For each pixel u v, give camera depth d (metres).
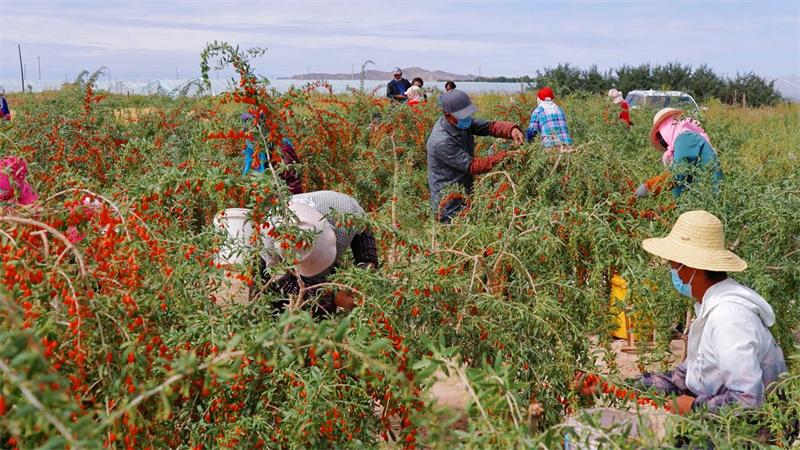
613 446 2.03
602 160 5.30
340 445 3.00
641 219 4.60
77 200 2.39
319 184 7.93
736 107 26.06
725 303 2.98
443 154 6.05
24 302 1.99
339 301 3.66
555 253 4.15
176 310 3.03
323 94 10.17
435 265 3.46
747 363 2.86
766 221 4.38
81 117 8.99
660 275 3.81
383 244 4.45
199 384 2.88
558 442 1.94
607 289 4.40
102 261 2.38
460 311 3.42
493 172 5.57
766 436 2.84
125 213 2.55
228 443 2.79
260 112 3.54
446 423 1.89
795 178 5.14
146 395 1.83
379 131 9.40
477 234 3.94
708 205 4.56
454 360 2.04
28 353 1.38
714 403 2.92
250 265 3.29
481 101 23.17
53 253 2.43
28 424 1.60
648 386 3.40
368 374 2.72
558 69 33.66
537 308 3.36
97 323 2.17
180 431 2.96
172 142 9.20
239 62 3.41
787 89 37.06
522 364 3.26
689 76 34.38
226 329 2.95
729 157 6.32
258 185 3.08
